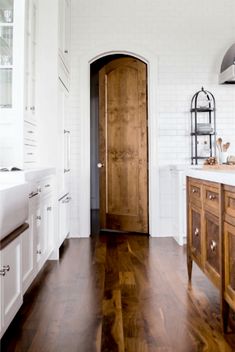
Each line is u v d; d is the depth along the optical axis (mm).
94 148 7293
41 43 3432
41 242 2771
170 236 4473
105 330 1909
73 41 4449
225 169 2488
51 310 2176
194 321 2025
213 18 4504
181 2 4496
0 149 2885
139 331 1898
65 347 1734
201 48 4496
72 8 4453
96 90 7176
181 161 4496
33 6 3268
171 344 1763
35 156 3385
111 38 4477
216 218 2061
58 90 3527
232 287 1789
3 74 2951
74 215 4465
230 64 4141
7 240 1730
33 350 1711
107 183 4871
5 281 1710
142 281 2721
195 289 2543
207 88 4496
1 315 1640
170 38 4492
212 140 4492
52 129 3432
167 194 4496
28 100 3109
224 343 1778
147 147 4602
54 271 2982
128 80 4695
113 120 4793
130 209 4715
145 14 4488
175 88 4496
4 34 2941
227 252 1859
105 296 2410
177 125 4496
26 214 2039
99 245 3973
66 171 4027
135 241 4188
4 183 2088
